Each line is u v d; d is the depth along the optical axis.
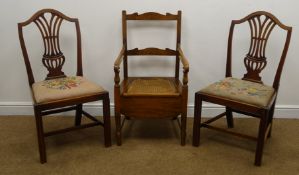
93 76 2.25
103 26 2.13
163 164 1.69
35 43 2.15
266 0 2.03
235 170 1.63
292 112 2.28
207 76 2.24
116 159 1.74
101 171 1.62
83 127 1.79
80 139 1.97
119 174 1.59
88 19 2.11
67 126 2.17
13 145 1.88
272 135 2.03
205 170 1.63
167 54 2.04
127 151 1.82
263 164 1.69
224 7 2.06
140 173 1.60
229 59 1.95
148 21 2.11
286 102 2.28
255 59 1.87
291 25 2.07
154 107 1.76
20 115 2.33
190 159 1.74
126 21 2.05
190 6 2.07
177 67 2.08
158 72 2.24
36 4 2.07
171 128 2.14
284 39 2.10
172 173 1.60
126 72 2.09
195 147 1.87
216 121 2.28
